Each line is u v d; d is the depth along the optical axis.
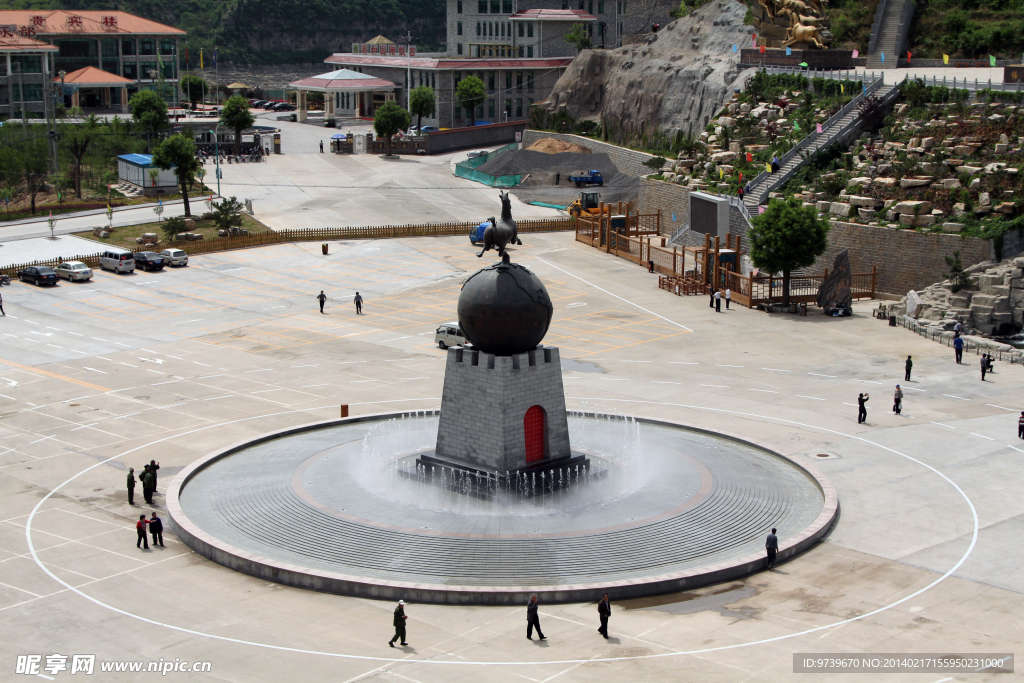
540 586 46.69
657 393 78.50
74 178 166.25
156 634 43.28
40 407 75.75
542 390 57.66
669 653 41.03
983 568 49.16
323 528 52.78
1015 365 84.62
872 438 68.00
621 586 46.16
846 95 134.38
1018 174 104.88
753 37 161.12
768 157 130.38
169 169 152.00
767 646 41.56
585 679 38.91
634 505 55.38
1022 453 64.75
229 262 125.12
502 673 39.50
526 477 56.44
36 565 50.53
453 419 58.41
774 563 49.62
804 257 99.75
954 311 94.94
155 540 52.97
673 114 166.12
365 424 71.56
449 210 152.88
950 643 41.75
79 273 114.69
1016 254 98.81
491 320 55.78
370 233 137.88
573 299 107.88
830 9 162.38
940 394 77.31
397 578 47.94
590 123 186.12
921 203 106.50
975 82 120.56
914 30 154.75
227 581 48.66
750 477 60.19
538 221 143.75
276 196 160.38
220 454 64.56
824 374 82.88
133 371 84.88
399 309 104.94
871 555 50.75
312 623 44.16
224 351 90.81
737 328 96.81
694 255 114.25
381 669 39.94
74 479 62.25
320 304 103.81
